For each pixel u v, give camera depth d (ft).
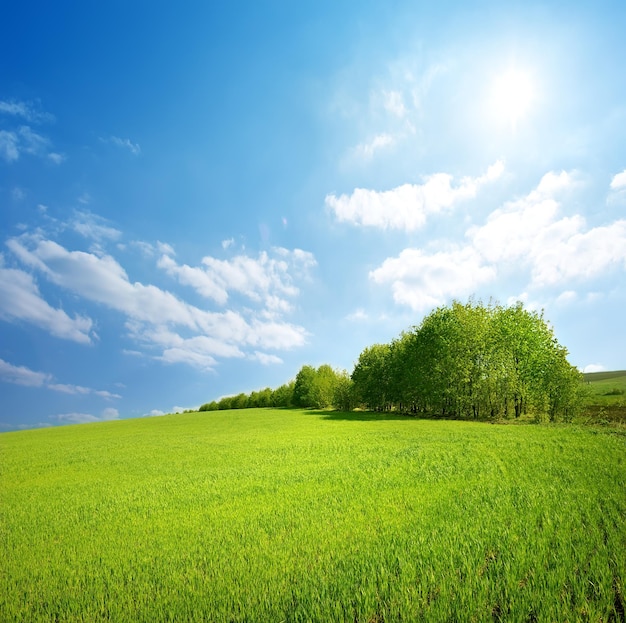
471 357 138.10
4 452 94.38
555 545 20.38
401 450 60.59
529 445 57.72
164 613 15.98
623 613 14.75
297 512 29.27
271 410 258.57
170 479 47.21
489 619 14.32
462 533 22.74
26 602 17.92
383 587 16.66
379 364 202.90
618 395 149.79
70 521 31.01
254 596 16.78
